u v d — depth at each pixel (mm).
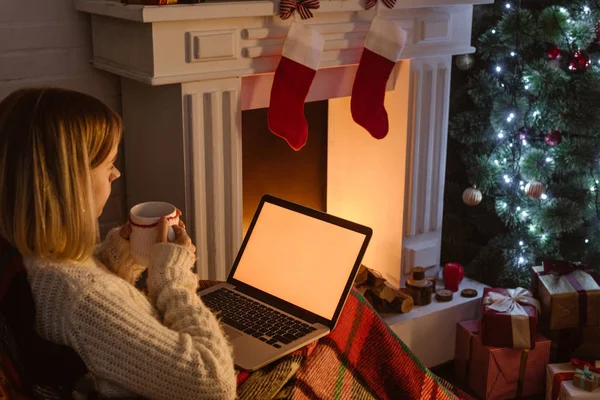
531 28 2438
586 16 2420
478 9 2711
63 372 990
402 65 2375
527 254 2646
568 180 2678
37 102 979
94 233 1023
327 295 1440
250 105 2174
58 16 1997
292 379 1294
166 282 1118
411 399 1492
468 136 2635
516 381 2367
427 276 2668
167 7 1740
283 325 1411
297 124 2061
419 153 2492
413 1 2221
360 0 2113
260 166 2523
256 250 1582
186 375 997
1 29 1917
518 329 2295
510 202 2633
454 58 2904
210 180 2002
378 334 1499
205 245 2047
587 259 2621
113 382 1020
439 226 2648
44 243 972
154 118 2008
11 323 974
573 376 2207
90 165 1020
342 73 2350
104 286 997
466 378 2480
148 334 994
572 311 2346
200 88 1908
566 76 2443
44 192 958
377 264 2672
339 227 1485
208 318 1086
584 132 2420
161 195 2064
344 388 1362
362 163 2611
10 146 964
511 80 2576
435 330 2498
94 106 1025
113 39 1951
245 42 1955
